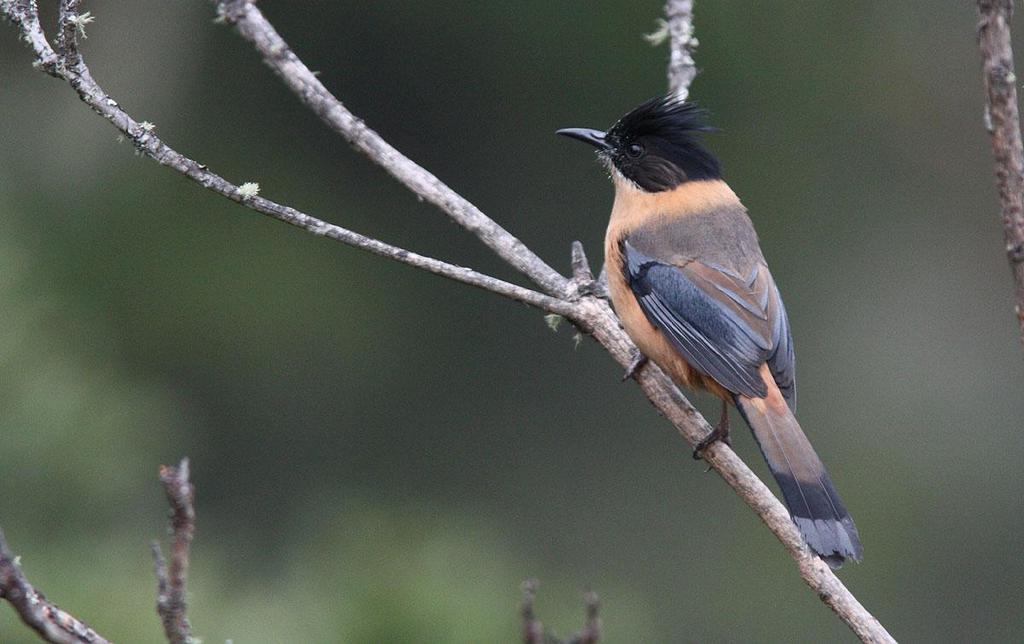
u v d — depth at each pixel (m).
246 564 14.61
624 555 16.52
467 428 16.66
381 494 16.38
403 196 16.30
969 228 16.27
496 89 16.08
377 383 16.42
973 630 16.09
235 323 15.42
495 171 16.38
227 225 15.46
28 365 9.41
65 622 5.07
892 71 15.70
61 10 7.11
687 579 16.41
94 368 10.30
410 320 16.45
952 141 16.00
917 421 16.45
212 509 15.78
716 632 16.16
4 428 9.20
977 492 16.23
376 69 16.12
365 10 15.74
